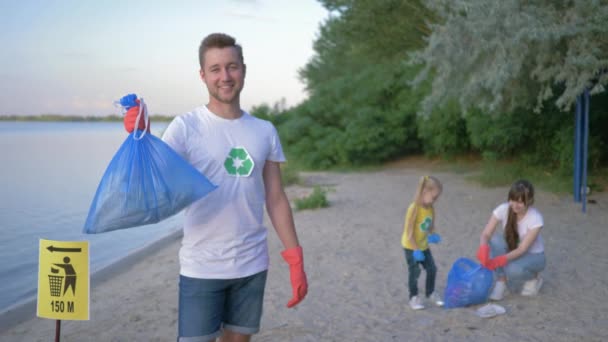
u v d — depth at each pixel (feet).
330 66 98.89
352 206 38.52
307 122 75.87
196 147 8.51
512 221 16.78
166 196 7.75
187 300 8.59
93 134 331.16
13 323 18.16
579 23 28.84
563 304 16.30
